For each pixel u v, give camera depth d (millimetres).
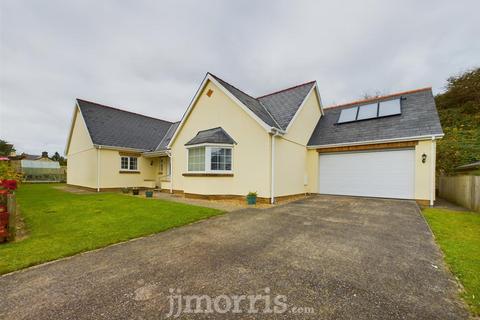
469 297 2584
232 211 7801
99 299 2592
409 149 10000
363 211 7688
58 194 13047
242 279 3055
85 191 15141
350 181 11664
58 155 56938
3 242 4559
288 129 10594
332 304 2471
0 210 4578
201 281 3006
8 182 6758
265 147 9656
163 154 15898
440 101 20859
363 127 11828
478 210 7574
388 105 12188
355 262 3613
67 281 3027
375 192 10875
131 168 17234
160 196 12320
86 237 4883
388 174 10539
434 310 2357
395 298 2586
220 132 11094
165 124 22219
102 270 3357
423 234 5090
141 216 6855
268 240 4738
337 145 11719
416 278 3072
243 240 4742
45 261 3672
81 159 17391
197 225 5996
